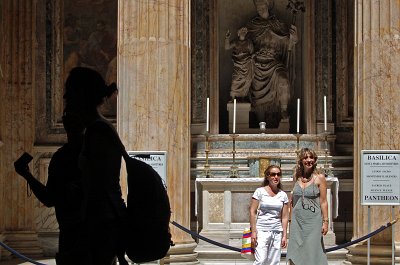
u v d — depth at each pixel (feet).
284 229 36.50
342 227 61.72
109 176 15.57
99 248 15.38
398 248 42.86
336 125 63.77
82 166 15.48
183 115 44.88
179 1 44.86
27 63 60.90
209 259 51.80
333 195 52.47
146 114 44.19
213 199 54.70
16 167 16.10
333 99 63.98
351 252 44.50
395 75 43.98
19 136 60.44
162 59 44.32
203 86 64.28
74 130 16.37
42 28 63.16
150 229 15.40
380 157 38.19
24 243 58.49
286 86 64.23
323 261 35.24
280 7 65.36
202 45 64.54
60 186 15.92
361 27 44.88
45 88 62.69
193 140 63.77
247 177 58.03
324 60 64.18
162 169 37.50
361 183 38.34
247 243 36.94
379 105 43.96
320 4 64.44
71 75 16.51
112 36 64.03
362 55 44.65
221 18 65.31
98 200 15.44
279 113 64.69
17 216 58.80
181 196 44.70
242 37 64.49
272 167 36.60
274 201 36.29
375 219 43.37
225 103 65.51
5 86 58.90
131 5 44.55
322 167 60.18
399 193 38.17
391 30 44.01
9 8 60.59
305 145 63.10
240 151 63.10
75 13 63.98
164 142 44.21
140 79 44.29
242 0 65.36
